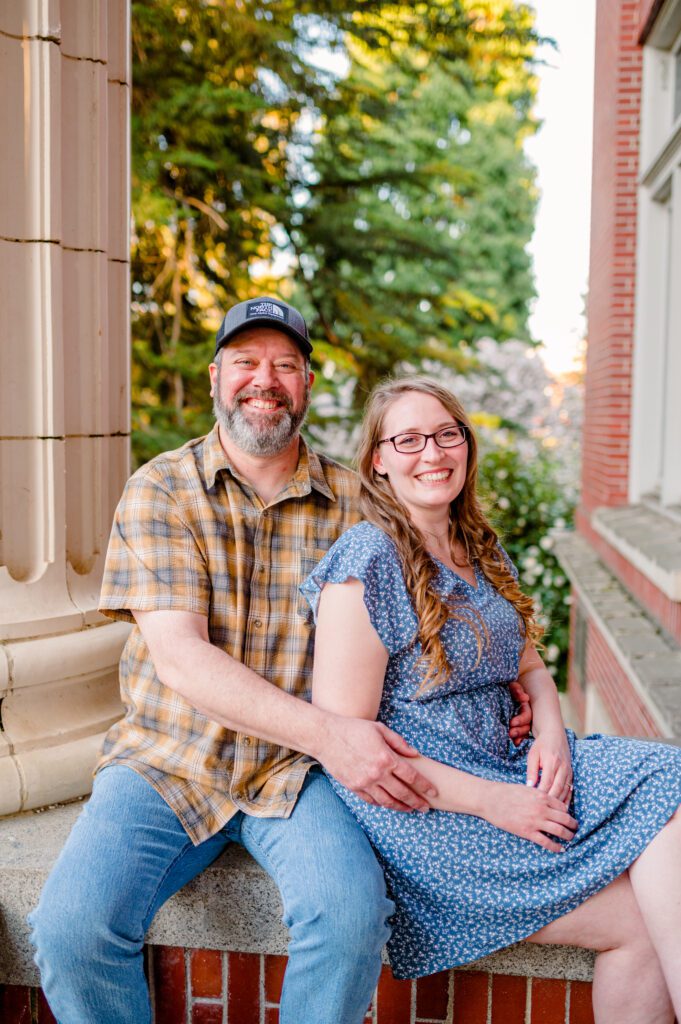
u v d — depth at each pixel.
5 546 2.63
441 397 2.21
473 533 2.35
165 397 10.55
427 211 14.55
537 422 17.55
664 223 6.82
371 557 2.09
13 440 2.62
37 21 2.52
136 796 2.11
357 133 11.34
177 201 10.01
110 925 1.91
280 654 2.28
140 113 9.30
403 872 2.05
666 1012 2.05
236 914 2.22
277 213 10.30
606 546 7.43
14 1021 2.33
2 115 2.52
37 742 2.61
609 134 7.42
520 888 2.00
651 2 6.07
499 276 19.47
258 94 10.07
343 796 2.13
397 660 2.12
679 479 5.87
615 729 6.12
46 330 2.61
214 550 2.25
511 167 19.22
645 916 1.97
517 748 2.24
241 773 2.17
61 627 2.67
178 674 2.11
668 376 5.95
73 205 2.72
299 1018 1.94
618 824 2.02
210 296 10.66
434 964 2.08
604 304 7.61
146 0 9.03
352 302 11.23
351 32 10.45
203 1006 2.30
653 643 4.78
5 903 2.27
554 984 2.22
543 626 2.44
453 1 10.51
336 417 11.58
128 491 2.29
